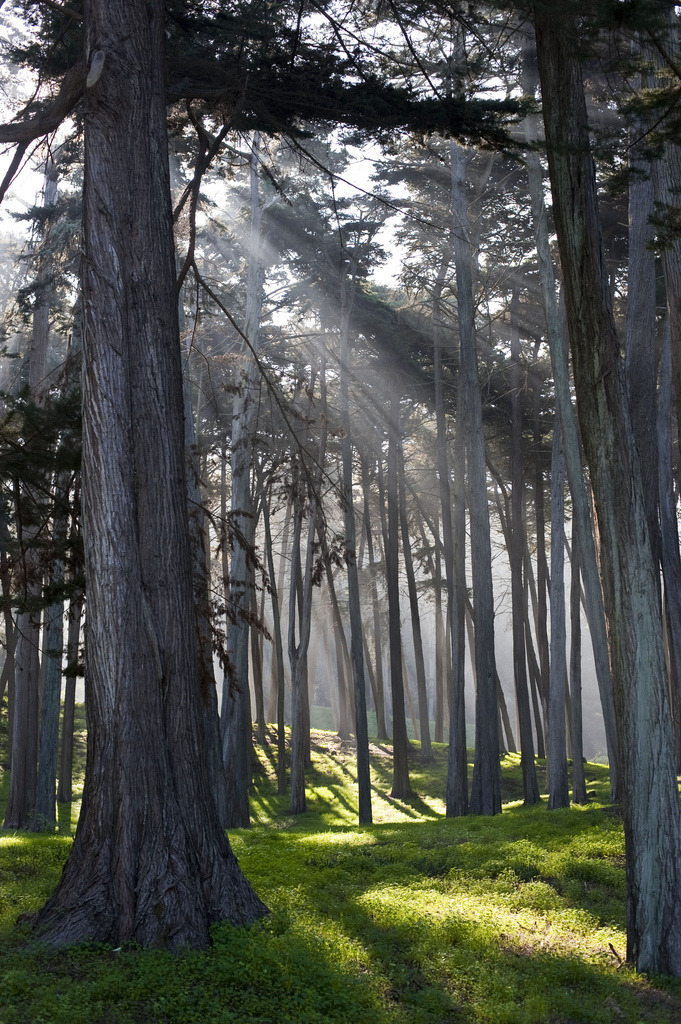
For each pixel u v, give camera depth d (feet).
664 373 85.10
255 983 28.27
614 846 52.80
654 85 42.73
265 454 95.45
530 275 101.50
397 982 30.89
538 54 36.96
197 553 54.49
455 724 90.79
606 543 36.40
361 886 46.80
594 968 33.35
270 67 43.11
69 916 31.14
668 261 41.57
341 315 95.66
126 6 36.99
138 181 36.50
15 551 48.52
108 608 33.55
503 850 53.67
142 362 35.76
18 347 103.65
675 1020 29.17
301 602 105.91
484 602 88.28
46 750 81.87
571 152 34.94
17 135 39.04
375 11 43.83
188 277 88.84
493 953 34.14
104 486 34.32
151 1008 25.49
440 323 102.78
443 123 44.14
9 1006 24.72
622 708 35.76
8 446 42.96
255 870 49.70
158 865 31.99
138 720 33.09
